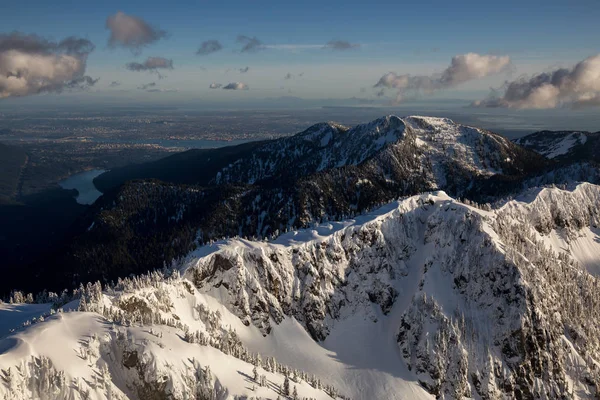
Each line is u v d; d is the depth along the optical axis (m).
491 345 163.12
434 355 161.38
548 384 159.25
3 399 95.06
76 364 109.81
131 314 134.38
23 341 109.44
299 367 159.75
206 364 125.44
